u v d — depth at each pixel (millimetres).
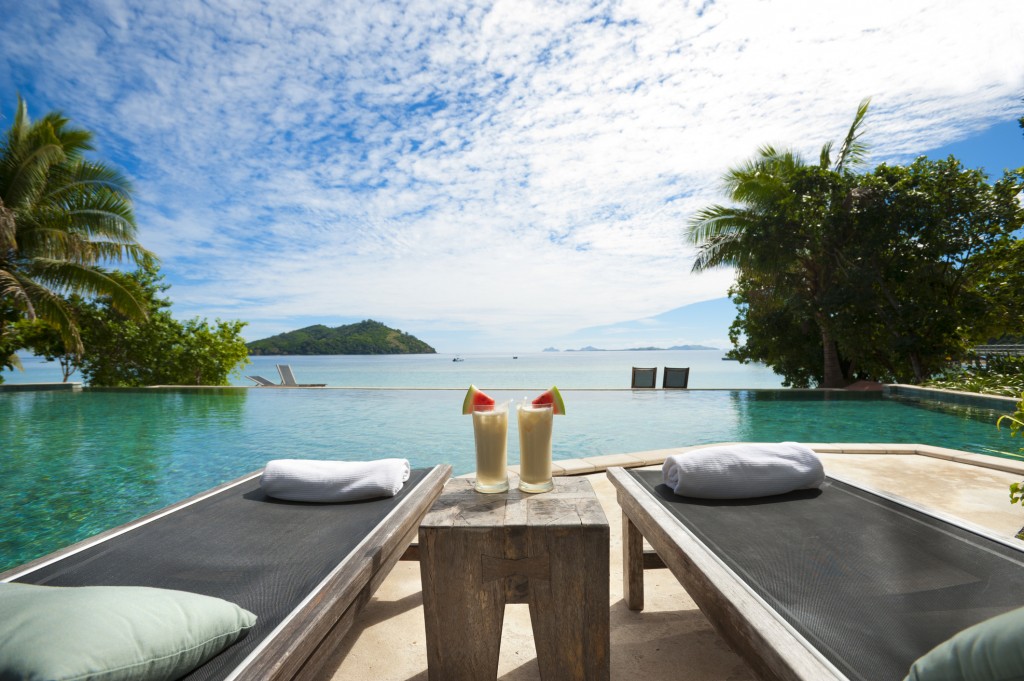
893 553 1237
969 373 9531
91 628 723
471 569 1185
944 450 3834
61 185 11258
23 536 3145
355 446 5918
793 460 1722
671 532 1389
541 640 1186
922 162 10492
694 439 6246
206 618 875
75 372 13250
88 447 5816
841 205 10555
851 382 12195
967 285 10531
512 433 6281
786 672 821
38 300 10359
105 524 3334
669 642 1567
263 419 7863
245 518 1625
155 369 12891
